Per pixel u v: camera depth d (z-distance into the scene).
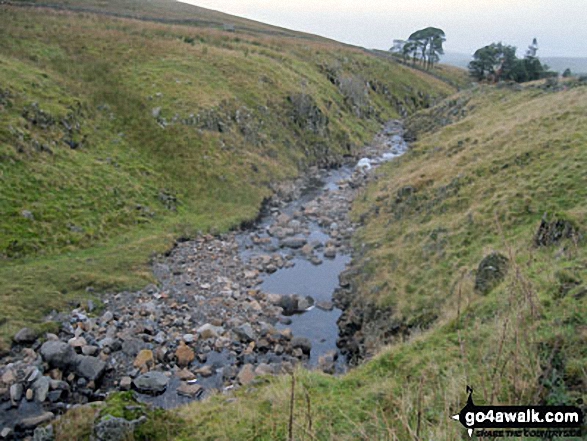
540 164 21.97
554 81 47.84
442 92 93.06
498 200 20.33
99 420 9.09
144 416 9.38
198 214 30.08
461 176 25.06
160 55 44.41
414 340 11.52
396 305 17.83
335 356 17.14
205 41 56.28
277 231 29.67
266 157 39.69
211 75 43.66
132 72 39.41
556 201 18.23
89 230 23.77
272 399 10.32
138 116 34.88
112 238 24.42
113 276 20.69
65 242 22.31
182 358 16.16
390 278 20.06
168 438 9.11
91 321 17.30
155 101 36.44
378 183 36.25
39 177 24.28
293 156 42.75
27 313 16.72
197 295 20.81
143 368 15.49
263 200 34.44
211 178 33.28
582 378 6.90
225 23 99.75
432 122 60.25
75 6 71.19
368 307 19.09
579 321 8.30
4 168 23.12
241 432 9.09
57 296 18.08
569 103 30.73
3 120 25.36
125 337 16.81
